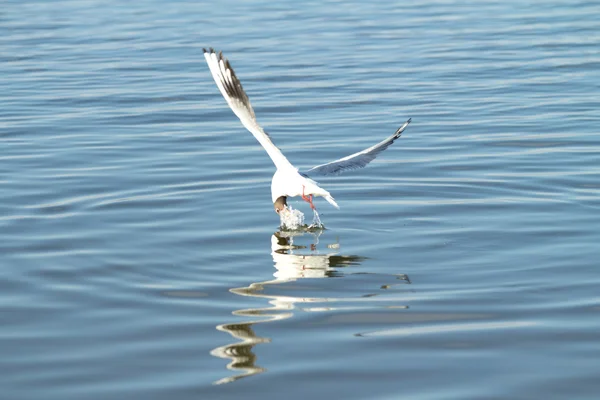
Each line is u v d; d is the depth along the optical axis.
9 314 10.62
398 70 26.31
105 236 13.58
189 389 8.78
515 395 8.57
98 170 17.23
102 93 24.05
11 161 17.83
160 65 27.36
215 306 10.89
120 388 8.80
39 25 34.28
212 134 20.09
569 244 12.93
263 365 9.26
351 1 39.38
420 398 8.52
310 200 14.18
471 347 9.61
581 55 27.38
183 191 16.00
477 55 27.98
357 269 12.19
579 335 9.83
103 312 10.70
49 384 8.89
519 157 17.84
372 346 9.67
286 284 11.63
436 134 19.80
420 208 14.98
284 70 26.47
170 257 12.71
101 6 38.88
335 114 21.77
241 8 37.81
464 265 12.23
